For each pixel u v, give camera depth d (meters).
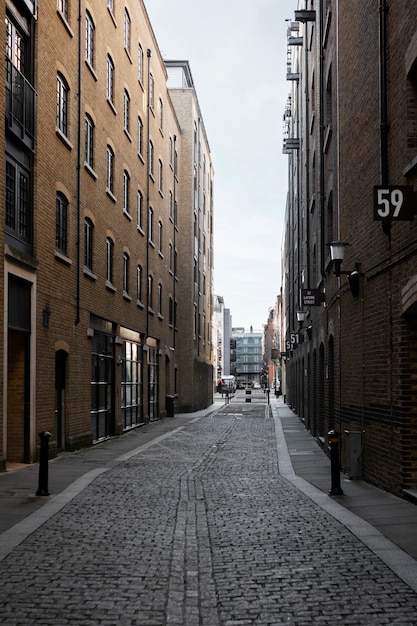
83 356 18.56
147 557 6.48
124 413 24.69
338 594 5.27
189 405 41.38
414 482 9.27
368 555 6.40
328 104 18.50
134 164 26.27
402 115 9.13
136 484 11.50
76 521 8.21
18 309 13.70
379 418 10.52
